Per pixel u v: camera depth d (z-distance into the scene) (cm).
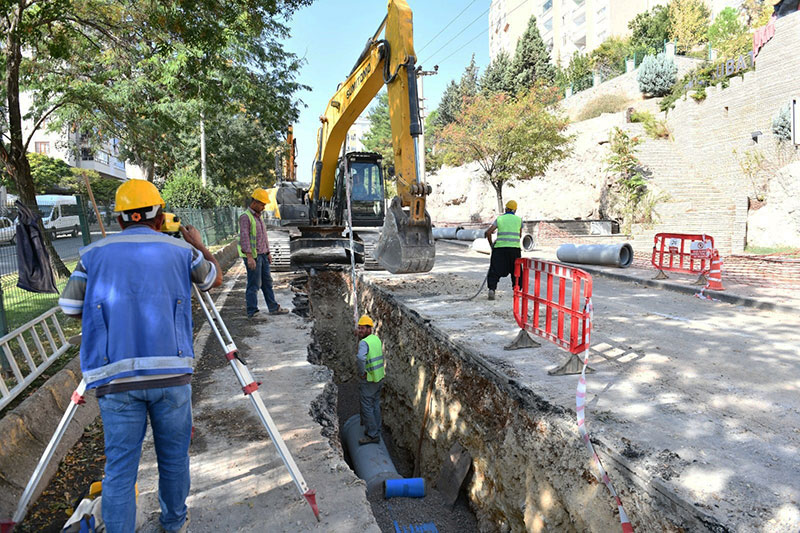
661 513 299
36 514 324
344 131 1154
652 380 491
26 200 1098
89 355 238
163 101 1355
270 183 4438
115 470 237
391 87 836
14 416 382
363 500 333
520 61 4653
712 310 829
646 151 2450
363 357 671
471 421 571
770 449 347
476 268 1410
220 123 3023
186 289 259
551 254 1794
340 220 1427
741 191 2109
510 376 504
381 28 879
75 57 1277
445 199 4003
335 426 490
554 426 411
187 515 313
